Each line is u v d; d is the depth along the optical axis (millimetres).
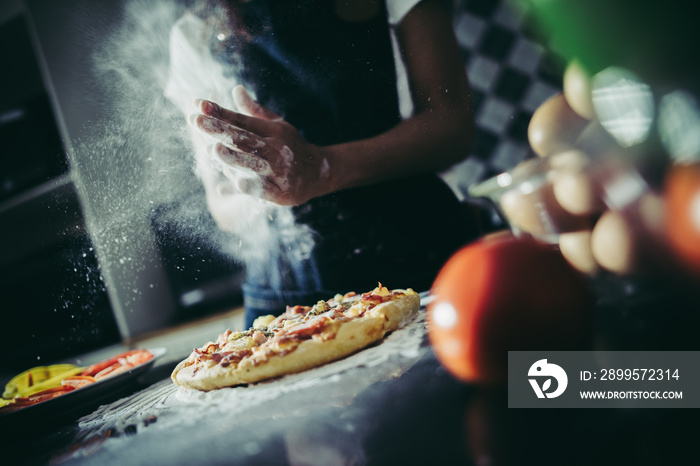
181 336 1528
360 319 481
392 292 579
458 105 840
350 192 822
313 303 848
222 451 360
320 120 868
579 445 274
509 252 362
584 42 466
